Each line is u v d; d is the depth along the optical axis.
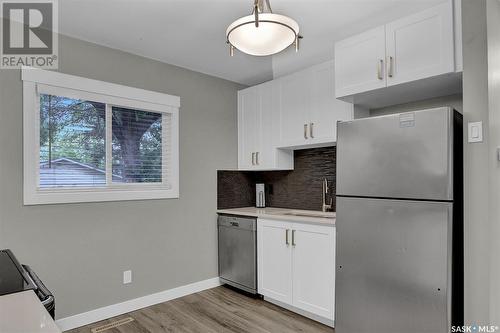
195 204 3.46
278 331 2.55
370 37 2.38
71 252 2.61
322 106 2.98
